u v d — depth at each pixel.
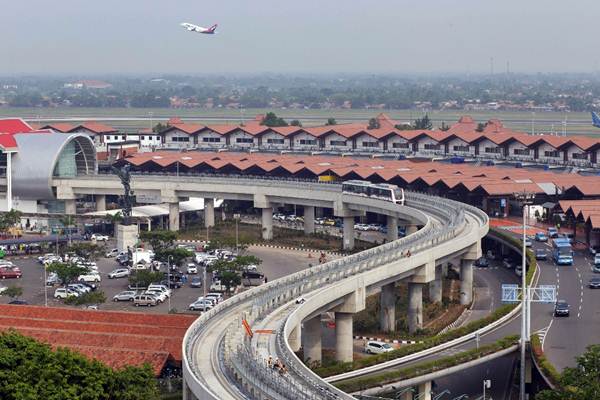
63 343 125.69
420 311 151.12
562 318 137.62
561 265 174.25
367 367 117.69
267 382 89.31
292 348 116.62
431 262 151.25
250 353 99.38
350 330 133.38
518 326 133.38
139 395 100.12
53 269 172.12
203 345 107.94
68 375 97.56
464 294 166.12
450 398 116.38
